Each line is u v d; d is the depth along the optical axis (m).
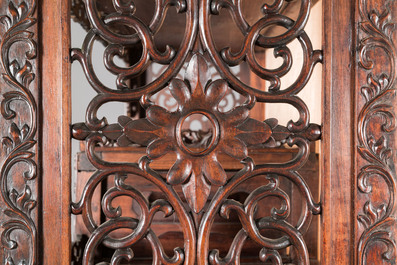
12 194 0.83
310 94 1.50
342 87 0.89
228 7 0.88
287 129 0.88
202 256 0.86
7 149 0.83
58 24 0.86
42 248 0.84
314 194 1.27
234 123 0.87
